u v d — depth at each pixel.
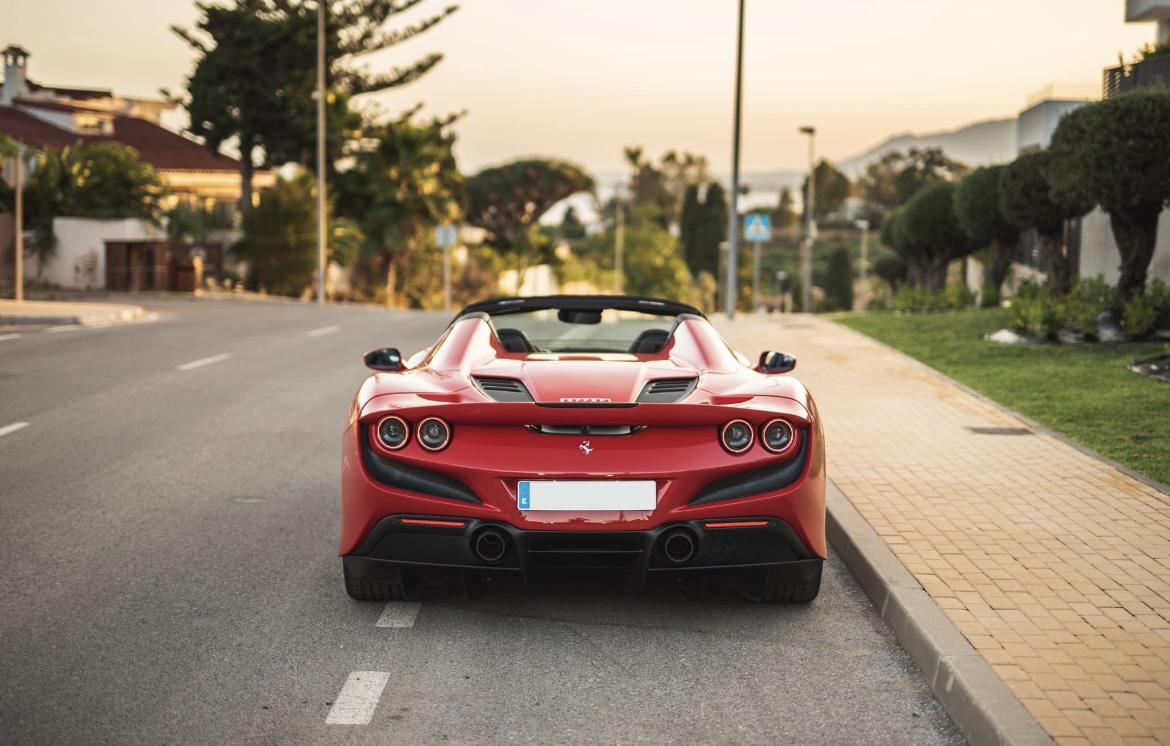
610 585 5.15
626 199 135.25
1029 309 14.41
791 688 3.94
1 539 5.81
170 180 44.94
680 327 5.34
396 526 4.31
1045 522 5.91
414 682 3.97
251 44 40.00
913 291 22.78
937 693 3.88
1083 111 12.34
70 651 4.21
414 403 4.33
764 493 4.30
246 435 8.92
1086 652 3.96
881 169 184.12
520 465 4.21
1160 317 13.46
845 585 5.21
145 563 5.42
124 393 11.05
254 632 4.47
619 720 3.65
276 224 36.84
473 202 89.88
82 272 31.23
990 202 20.11
